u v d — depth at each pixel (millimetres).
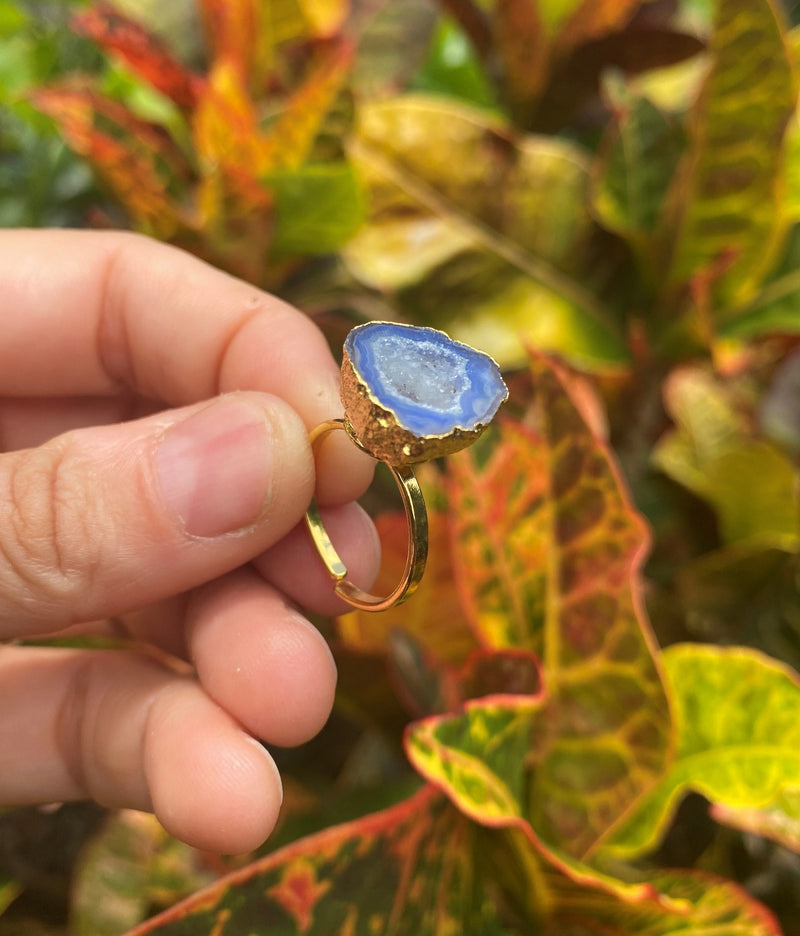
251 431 85
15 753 101
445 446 74
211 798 85
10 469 86
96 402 122
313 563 99
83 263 112
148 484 84
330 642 104
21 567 84
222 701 94
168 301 109
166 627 111
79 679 102
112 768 97
